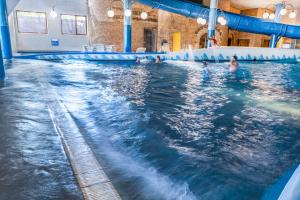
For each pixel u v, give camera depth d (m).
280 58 16.19
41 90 5.34
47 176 2.01
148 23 17.34
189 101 5.84
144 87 7.32
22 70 8.55
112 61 13.26
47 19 14.62
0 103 4.13
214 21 13.96
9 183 1.88
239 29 15.29
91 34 15.87
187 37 18.11
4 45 11.27
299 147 3.45
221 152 3.21
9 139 2.70
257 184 2.49
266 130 4.08
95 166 2.27
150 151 3.11
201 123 4.32
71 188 1.88
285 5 17.23
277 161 3.01
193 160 2.94
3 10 10.94
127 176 2.46
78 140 2.85
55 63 11.56
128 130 3.80
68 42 15.44
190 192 2.29
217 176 2.60
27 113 3.64
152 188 2.29
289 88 7.97
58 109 3.99
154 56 13.94
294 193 1.57
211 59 14.65
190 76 9.70
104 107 4.93
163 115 4.67
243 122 4.44
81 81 7.70
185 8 14.31
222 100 6.06
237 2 19.02
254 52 15.41
